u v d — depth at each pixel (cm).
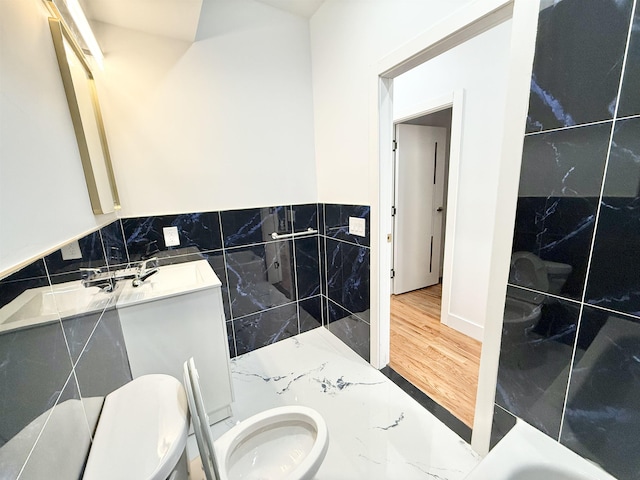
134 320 128
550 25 85
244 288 211
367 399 168
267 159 204
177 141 174
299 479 90
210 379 150
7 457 45
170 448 70
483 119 202
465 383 179
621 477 89
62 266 79
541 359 103
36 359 58
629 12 71
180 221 181
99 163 132
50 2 96
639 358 80
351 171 187
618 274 81
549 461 96
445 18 116
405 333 241
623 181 77
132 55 157
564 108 85
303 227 227
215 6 173
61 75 103
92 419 83
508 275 107
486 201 208
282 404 167
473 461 129
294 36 200
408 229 313
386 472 125
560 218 91
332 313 237
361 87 167
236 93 187
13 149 64
